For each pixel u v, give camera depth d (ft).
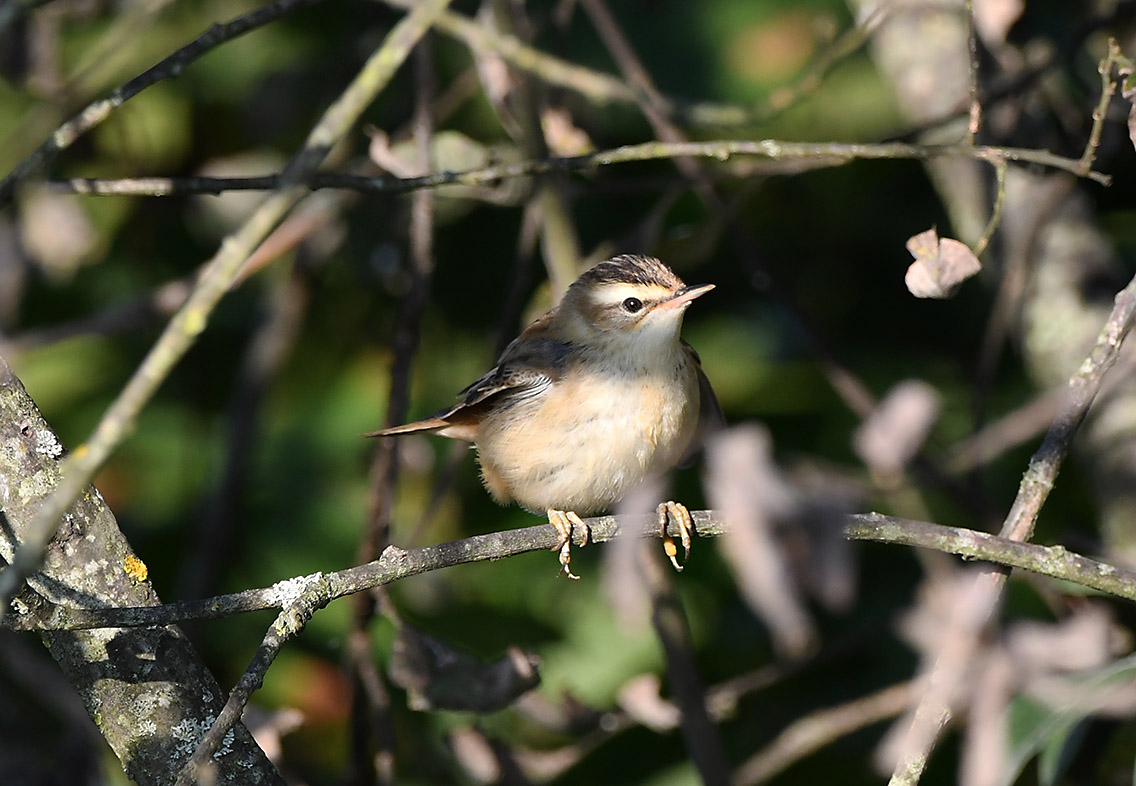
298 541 38.96
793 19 42.42
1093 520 36.22
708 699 33.30
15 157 36.40
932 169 37.52
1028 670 21.53
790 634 16.26
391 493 33.06
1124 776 32.45
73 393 40.40
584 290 29.84
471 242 42.24
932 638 22.53
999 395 39.37
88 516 21.30
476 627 36.88
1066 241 34.83
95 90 38.91
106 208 40.06
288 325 38.24
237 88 41.06
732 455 16.42
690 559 36.60
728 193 41.04
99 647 21.08
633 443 29.04
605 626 36.73
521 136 32.99
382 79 17.21
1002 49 35.94
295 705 36.37
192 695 21.22
